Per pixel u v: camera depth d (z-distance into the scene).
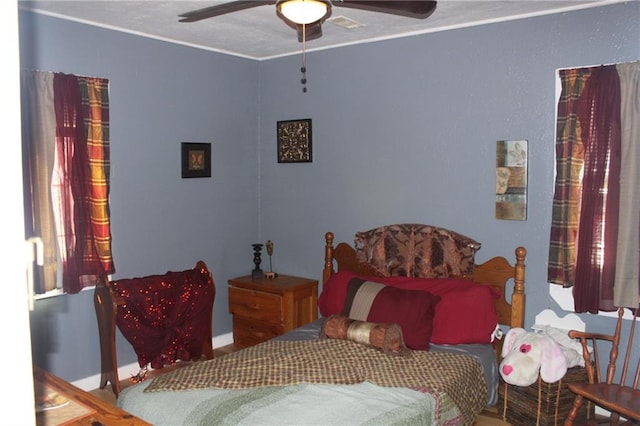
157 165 3.92
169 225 4.03
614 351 2.77
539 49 3.25
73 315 3.48
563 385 2.88
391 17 3.36
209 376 2.57
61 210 3.30
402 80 3.83
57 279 3.32
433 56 3.67
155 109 3.88
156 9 3.17
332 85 4.20
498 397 3.16
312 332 3.39
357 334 3.06
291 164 4.50
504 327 3.43
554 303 3.31
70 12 3.22
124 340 3.81
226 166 4.44
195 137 4.18
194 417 2.20
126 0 2.99
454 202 3.65
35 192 3.14
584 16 3.09
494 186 3.47
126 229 3.75
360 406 2.30
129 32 3.67
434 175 3.73
